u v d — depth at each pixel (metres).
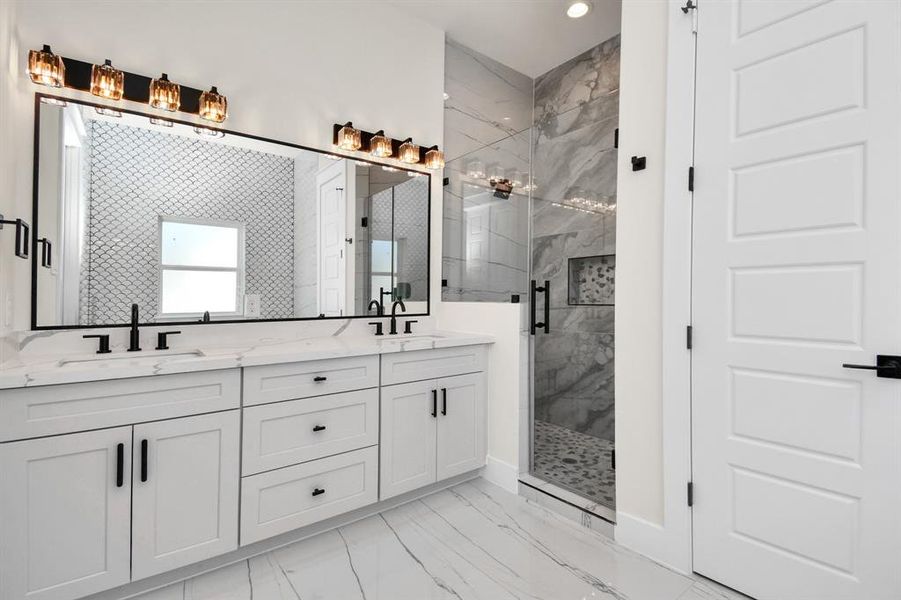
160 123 2.05
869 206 1.35
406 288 2.94
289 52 2.45
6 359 1.57
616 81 3.28
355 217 2.69
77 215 1.85
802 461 1.47
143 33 2.01
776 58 1.54
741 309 1.62
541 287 2.77
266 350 1.99
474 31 3.19
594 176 2.89
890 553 1.30
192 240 2.12
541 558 1.87
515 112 3.77
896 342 1.30
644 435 1.92
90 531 1.43
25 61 1.74
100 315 1.89
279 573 1.73
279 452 1.85
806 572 1.46
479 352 2.66
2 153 1.54
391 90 2.87
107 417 1.46
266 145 2.36
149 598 1.57
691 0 1.76
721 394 1.67
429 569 1.78
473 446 2.61
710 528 1.70
